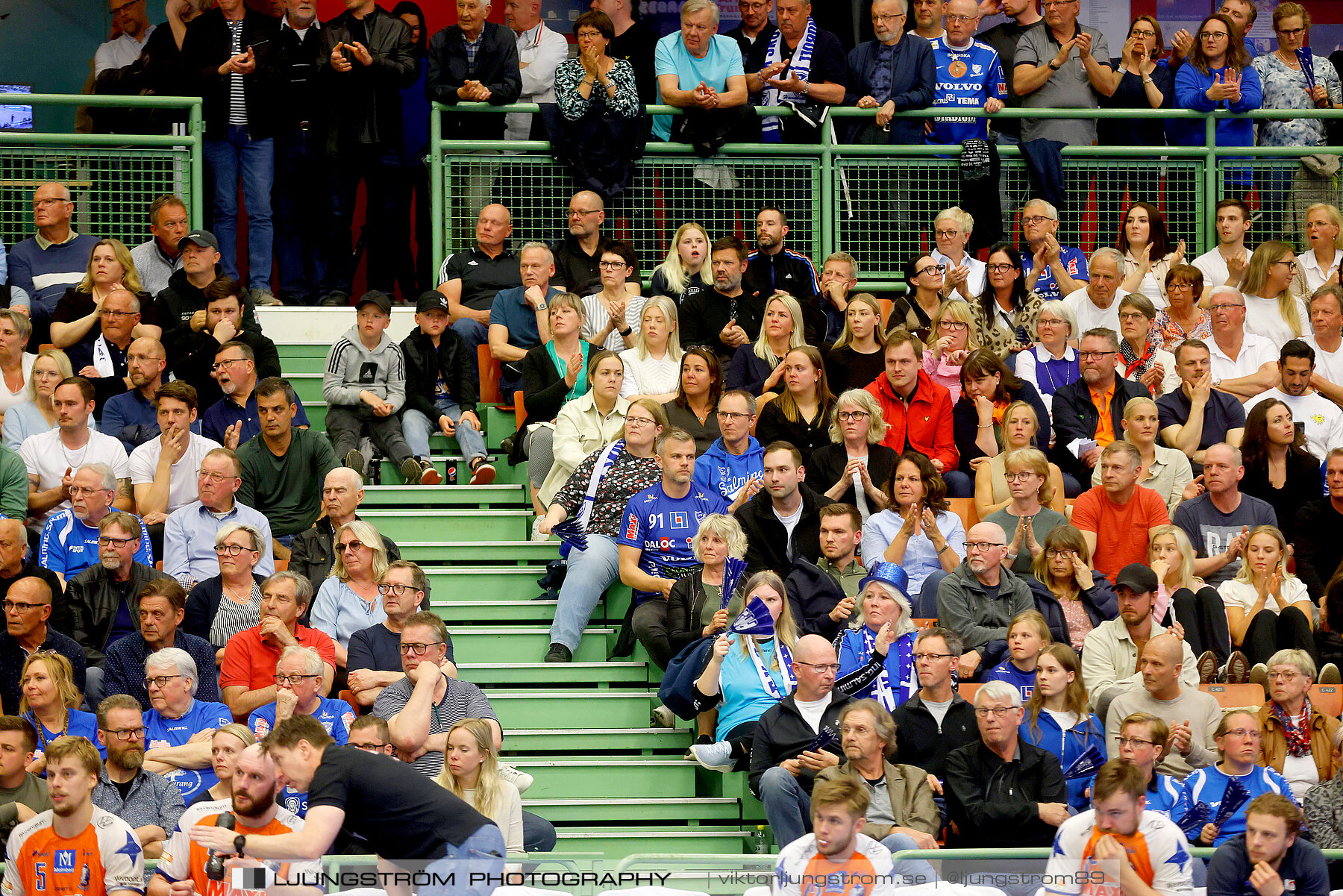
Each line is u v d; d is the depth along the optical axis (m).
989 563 32.25
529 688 34.00
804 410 37.94
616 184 44.66
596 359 37.50
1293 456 37.31
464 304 43.34
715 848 30.78
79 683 30.78
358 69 44.62
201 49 45.22
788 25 47.03
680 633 32.12
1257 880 23.95
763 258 43.28
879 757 28.05
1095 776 28.48
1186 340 40.97
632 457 36.06
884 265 46.44
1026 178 46.88
